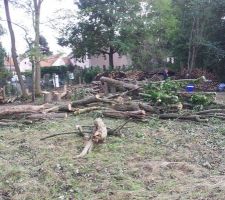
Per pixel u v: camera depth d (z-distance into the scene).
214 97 13.17
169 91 13.33
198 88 21.19
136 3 33.31
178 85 14.38
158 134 9.71
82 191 5.80
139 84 15.51
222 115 11.63
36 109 12.02
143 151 8.05
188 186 5.77
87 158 7.50
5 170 6.80
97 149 8.22
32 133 10.12
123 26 32.97
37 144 8.82
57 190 5.89
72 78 35.84
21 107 11.86
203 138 9.23
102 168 6.85
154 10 33.09
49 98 17.62
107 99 13.52
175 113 11.98
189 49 27.55
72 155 7.79
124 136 9.35
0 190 5.93
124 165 7.07
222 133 9.75
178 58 29.58
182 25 28.31
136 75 25.55
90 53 36.53
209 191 5.35
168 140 9.06
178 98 12.83
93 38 35.16
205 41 26.41
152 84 14.05
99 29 34.47
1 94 19.61
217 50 26.17
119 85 15.85
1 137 9.80
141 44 33.44
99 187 5.90
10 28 20.30
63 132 9.92
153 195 5.50
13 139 9.55
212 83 23.88
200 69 26.52
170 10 31.62
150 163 7.07
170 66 31.02
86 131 9.51
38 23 20.11
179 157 7.55
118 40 33.22
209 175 6.36
